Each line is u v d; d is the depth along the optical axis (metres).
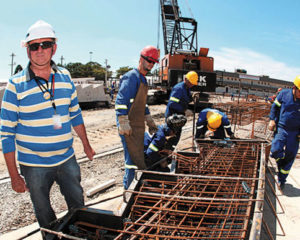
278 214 3.27
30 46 2.02
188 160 3.55
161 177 2.93
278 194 3.85
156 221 2.37
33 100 2.10
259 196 2.15
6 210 3.30
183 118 3.35
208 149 4.29
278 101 3.99
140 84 2.97
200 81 13.13
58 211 3.28
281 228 2.85
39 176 2.20
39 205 2.28
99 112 13.47
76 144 6.84
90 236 1.99
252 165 3.79
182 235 2.25
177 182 2.76
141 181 2.68
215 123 4.61
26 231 2.85
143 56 2.92
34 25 2.04
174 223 2.39
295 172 4.79
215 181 3.28
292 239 2.76
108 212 2.11
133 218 2.29
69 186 2.44
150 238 2.13
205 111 4.89
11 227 2.96
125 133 2.88
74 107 2.52
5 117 2.06
